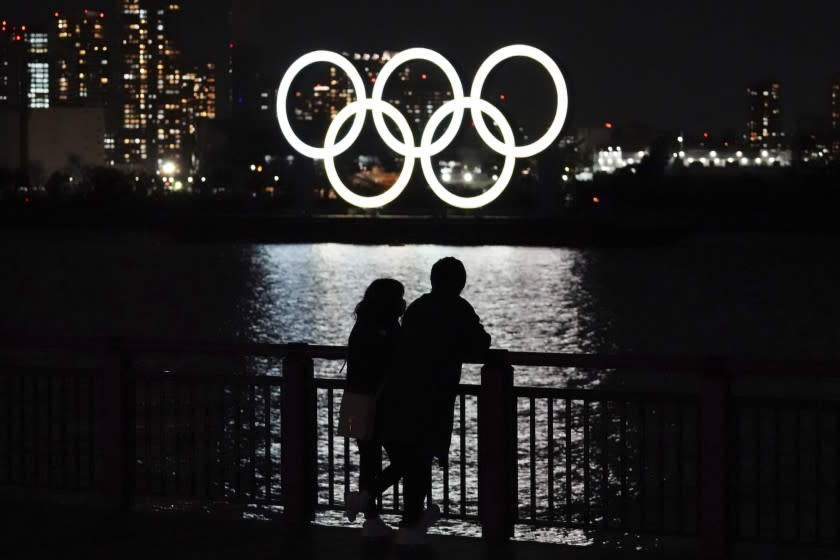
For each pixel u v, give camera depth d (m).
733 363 8.76
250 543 9.27
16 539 9.38
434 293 9.09
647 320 92.94
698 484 8.79
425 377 8.90
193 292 116.38
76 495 12.39
